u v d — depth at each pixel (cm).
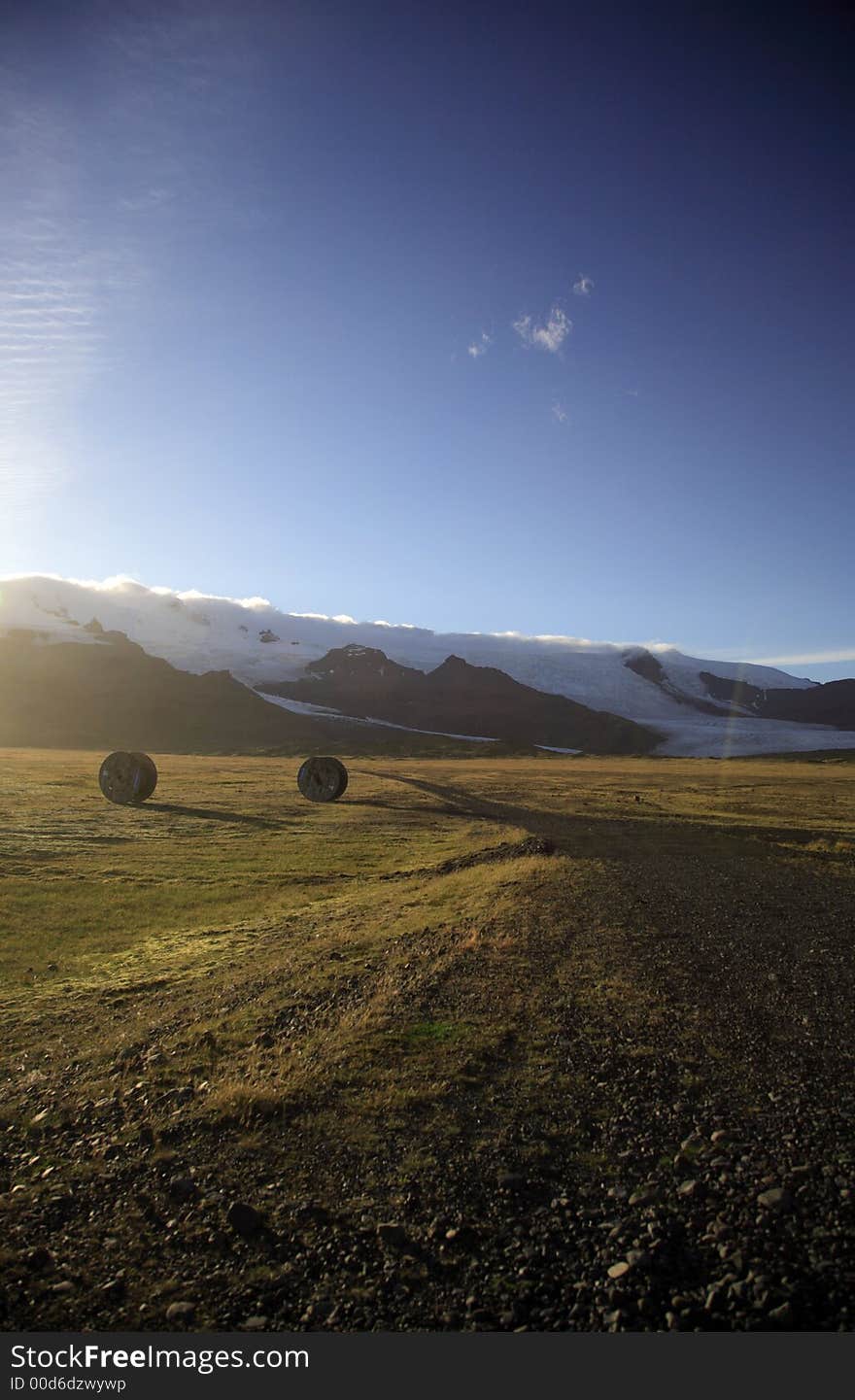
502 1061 765
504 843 2722
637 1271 462
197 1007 1093
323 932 1580
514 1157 592
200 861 2689
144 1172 606
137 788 4500
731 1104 662
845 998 933
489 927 1366
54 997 1241
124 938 1678
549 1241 497
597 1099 679
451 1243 498
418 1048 802
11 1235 533
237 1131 656
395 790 5662
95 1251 511
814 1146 588
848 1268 458
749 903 1578
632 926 1330
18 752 10444
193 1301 463
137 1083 793
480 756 13500
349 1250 497
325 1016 959
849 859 2405
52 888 2159
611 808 4512
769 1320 422
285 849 2981
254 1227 523
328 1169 589
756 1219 505
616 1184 554
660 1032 823
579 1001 931
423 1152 603
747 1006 906
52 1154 655
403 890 2073
